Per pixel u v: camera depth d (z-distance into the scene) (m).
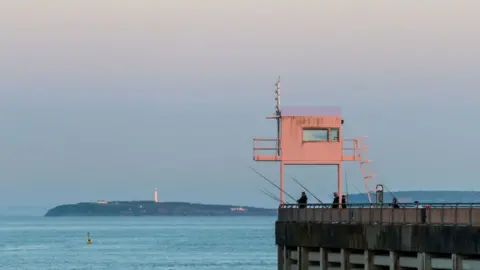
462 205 111.56
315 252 130.12
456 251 101.31
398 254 111.56
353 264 121.06
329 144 152.00
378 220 118.81
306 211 134.00
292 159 152.25
